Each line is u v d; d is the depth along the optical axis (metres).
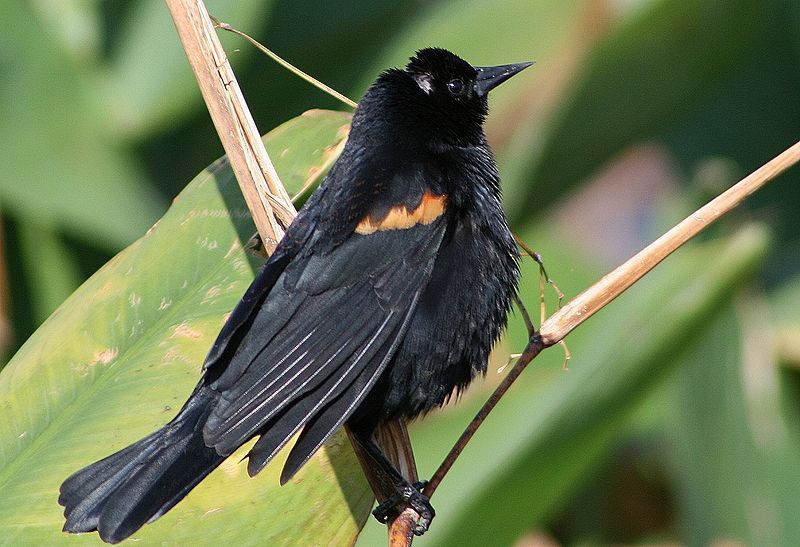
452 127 4.45
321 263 4.41
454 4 4.64
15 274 4.64
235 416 4.38
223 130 4.42
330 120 4.47
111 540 4.35
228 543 4.39
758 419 4.55
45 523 4.39
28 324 4.64
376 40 4.65
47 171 4.66
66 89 4.66
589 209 5.36
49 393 4.42
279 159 4.46
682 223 4.38
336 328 4.41
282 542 4.39
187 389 4.41
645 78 4.57
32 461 4.40
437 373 4.43
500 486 4.48
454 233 4.43
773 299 4.66
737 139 4.78
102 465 4.36
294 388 4.39
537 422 4.47
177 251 4.44
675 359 4.48
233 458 4.40
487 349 4.44
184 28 4.41
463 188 4.44
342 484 4.39
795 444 4.55
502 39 4.64
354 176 4.43
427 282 4.43
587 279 4.70
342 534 4.39
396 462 4.42
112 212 4.67
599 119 4.57
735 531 4.57
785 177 4.77
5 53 4.65
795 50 4.76
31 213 4.65
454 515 4.48
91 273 4.67
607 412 4.48
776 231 4.75
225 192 4.45
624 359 4.46
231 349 4.39
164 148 4.69
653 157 5.38
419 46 4.64
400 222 4.43
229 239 4.44
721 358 4.55
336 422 4.39
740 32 4.57
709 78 4.58
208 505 4.39
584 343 4.55
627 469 4.68
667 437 4.61
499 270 4.44
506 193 4.59
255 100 4.66
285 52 4.65
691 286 4.46
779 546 4.56
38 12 4.66
